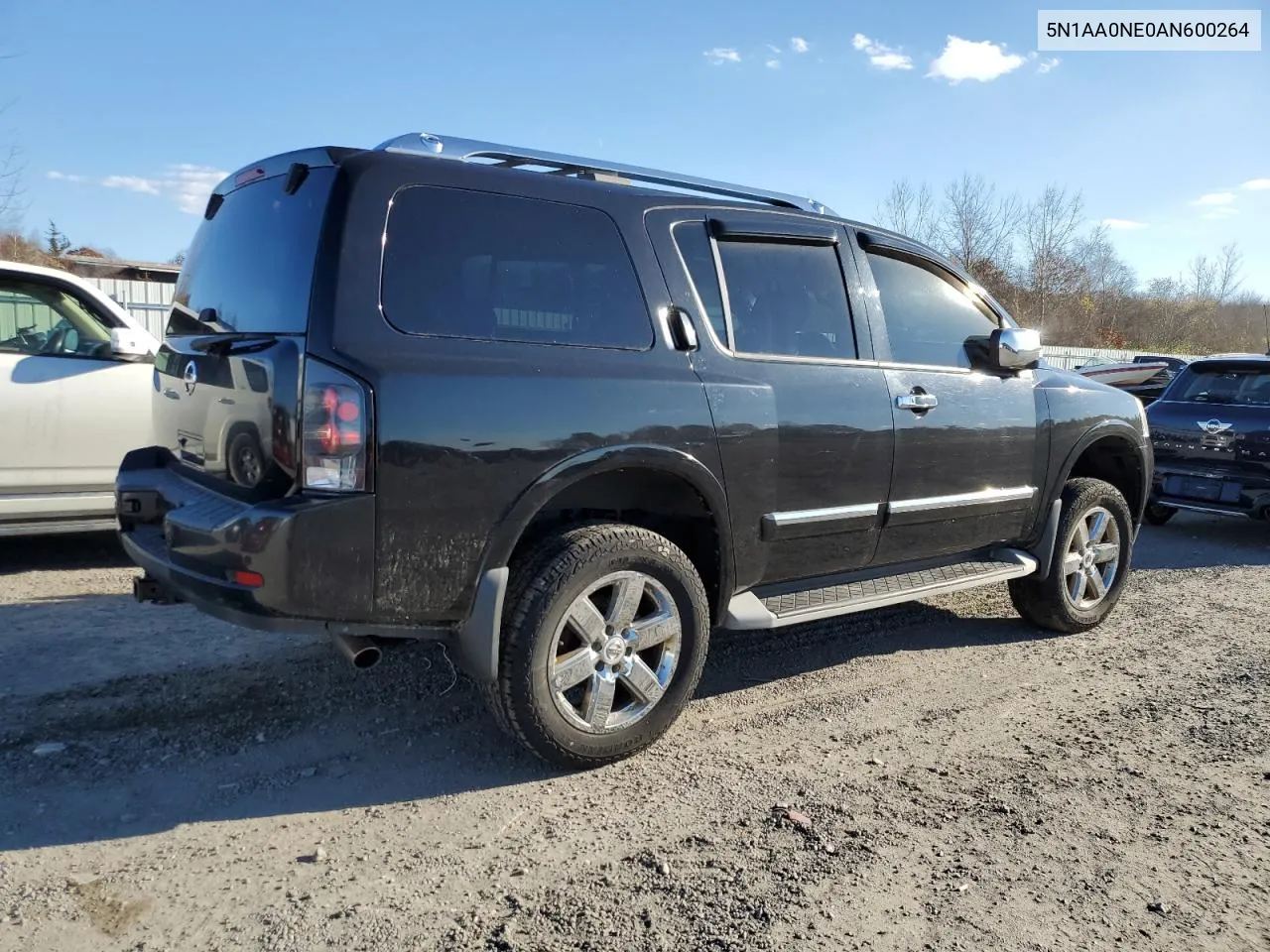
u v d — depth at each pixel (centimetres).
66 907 250
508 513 307
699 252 379
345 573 284
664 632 350
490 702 325
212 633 470
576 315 337
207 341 335
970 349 477
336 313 286
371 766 341
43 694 385
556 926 251
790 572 399
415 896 262
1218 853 305
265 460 289
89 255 2822
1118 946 254
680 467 346
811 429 388
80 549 639
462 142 348
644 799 324
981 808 327
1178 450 875
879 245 445
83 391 571
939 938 253
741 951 243
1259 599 645
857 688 441
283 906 255
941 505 443
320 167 308
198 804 308
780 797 328
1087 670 480
